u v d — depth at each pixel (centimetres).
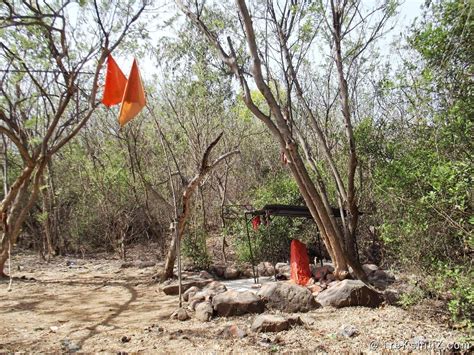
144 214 1406
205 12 946
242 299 647
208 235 1409
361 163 835
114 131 1326
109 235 1511
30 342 570
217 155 1305
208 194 1485
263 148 1603
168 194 1300
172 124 1211
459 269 511
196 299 718
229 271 986
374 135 822
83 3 945
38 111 1358
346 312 621
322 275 804
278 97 864
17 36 992
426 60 580
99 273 1160
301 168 706
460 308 499
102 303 806
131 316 696
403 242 606
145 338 564
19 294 902
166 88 1135
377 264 957
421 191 531
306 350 483
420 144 626
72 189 1565
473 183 463
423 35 562
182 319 645
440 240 550
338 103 1084
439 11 573
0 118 1048
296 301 644
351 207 803
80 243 1527
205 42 1055
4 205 1057
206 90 1137
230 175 1571
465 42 531
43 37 1016
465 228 499
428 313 570
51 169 1471
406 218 590
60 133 1146
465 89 528
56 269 1246
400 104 870
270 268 983
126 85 621
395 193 596
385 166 696
